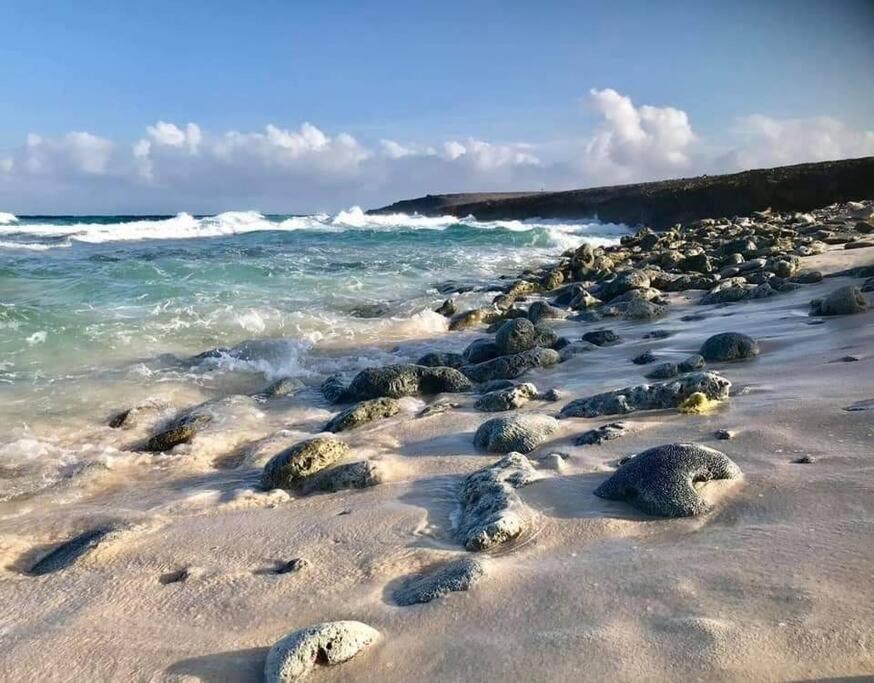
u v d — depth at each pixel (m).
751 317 3.90
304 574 1.55
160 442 2.72
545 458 2.02
